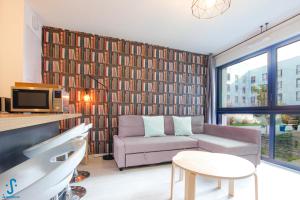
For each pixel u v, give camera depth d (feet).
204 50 12.81
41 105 5.95
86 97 10.18
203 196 6.10
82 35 10.27
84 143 2.60
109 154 10.46
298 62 8.62
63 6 7.54
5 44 6.89
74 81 10.09
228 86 13.09
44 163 2.98
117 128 10.96
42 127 5.23
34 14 8.05
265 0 6.88
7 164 3.22
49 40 9.64
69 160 1.74
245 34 10.09
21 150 3.80
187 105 12.94
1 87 6.81
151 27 9.41
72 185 6.65
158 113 12.05
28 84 6.09
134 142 8.57
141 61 11.61
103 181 7.11
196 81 13.28
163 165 9.14
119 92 11.05
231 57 12.02
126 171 8.20
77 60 10.17
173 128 11.45
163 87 12.23
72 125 10.05
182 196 6.07
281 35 8.64
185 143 9.44
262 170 8.54
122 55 11.12
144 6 7.45
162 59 12.20
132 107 11.35
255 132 8.70
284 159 9.12
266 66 10.20
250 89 11.22
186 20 8.56
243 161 5.87
